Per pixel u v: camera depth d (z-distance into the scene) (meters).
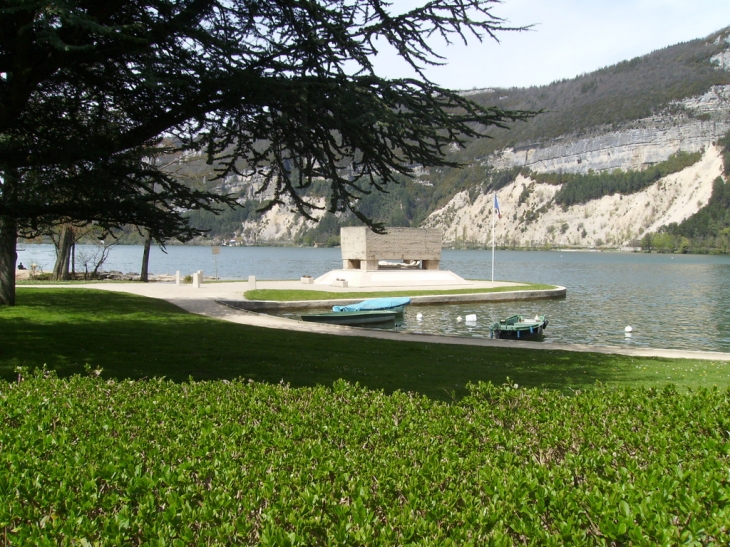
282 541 3.52
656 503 3.97
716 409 6.82
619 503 3.95
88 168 9.07
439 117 10.03
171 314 23.22
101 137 9.63
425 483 4.45
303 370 12.55
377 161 10.46
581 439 5.84
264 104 9.95
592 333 29.91
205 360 13.17
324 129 10.53
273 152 10.98
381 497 4.19
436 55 10.12
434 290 41.84
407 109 10.21
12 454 4.80
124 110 10.63
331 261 126.19
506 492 4.23
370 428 6.09
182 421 6.23
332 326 22.08
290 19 10.09
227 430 5.82
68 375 10.94
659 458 5.13
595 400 7.29
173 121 10.34
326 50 9.84
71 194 9.12
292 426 6.16
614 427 6.13
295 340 17.48
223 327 20.00
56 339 14.70
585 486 4.51
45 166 9.01
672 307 40.81
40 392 7.22
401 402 7.22
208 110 10.33
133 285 38.88
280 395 7.56
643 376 13.28
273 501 4.15
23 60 8.64
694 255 192.00
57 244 45.25
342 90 9.56
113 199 9.02
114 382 8.00
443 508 3.97
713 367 14.73
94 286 37.22
